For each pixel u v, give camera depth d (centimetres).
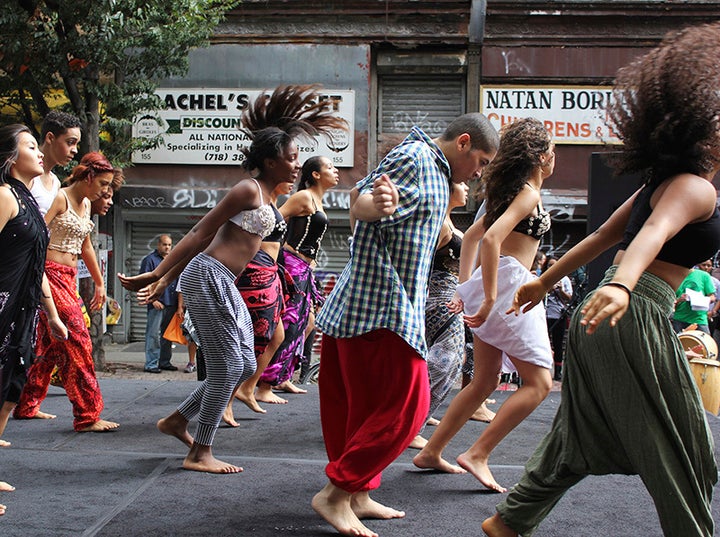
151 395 625
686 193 234
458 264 477
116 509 343
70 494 364
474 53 1422
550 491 267
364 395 318
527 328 383
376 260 312
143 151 1398
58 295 482
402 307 309
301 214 612
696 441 240
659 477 236
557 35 1410
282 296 566
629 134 254
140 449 452
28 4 1015
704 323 995
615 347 242
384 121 1449
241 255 412
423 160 316
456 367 472
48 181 476
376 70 1437
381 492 378
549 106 1416
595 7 1402
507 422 384
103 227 1445
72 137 470
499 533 277
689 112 241
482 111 1420
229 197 397
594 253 272
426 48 1429
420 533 322
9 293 357
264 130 418
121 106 1144
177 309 1086
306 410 585
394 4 1410
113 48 1045
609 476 409
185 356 1295
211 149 1438
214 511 343
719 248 247
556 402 631
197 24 1181
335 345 329
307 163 625
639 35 1409
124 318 1455
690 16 1403
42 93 1127
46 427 507
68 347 488
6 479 387
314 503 317
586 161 1417
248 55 1434
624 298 213
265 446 468
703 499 240
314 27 1425
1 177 358
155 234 1459
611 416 243
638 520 341
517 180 387
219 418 407
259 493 371
